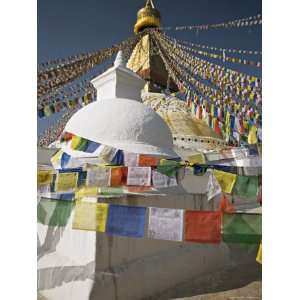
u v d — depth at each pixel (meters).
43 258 7.07
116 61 10.47
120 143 8.35
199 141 14.71
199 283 7.45
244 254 8.84
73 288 6.19
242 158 8.49
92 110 9.09
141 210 5.05
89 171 6.73
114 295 6.05
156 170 6.67
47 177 6.96
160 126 9.32
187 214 4.80
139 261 6.68
